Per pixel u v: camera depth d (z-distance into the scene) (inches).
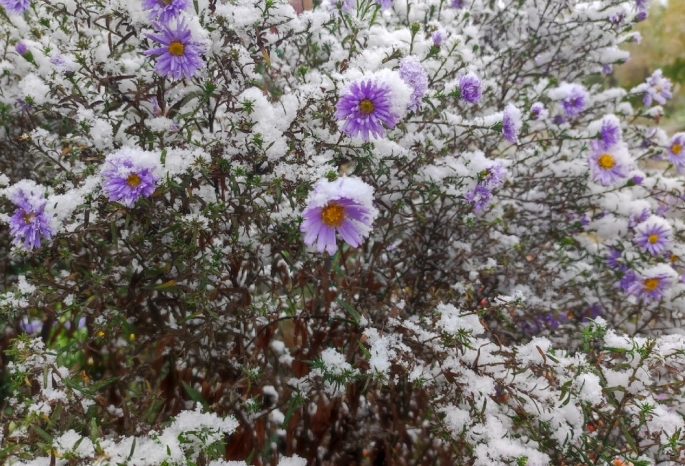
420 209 14.8
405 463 13.2
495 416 11.5
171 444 9.1
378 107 10.0
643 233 17.2
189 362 12.8
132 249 11.7
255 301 13.2
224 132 11.9
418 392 12.2
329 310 12.9
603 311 18.0
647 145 20.9
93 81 12.2
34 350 9.8
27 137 11.9
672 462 11.0
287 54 17.5
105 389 12.4
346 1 14.6
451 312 12.1
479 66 17.7
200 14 11.8
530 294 16.6
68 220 11.3
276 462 12.4
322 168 11.2
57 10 12.0
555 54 20.7
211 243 12.1
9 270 15.8
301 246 11.7
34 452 9.5
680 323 18.2
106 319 11.6
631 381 10.2
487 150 17.9
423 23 18.1
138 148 11.0
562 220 18.5
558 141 18.8
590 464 9.9
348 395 12.8
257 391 12.7
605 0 20.6
